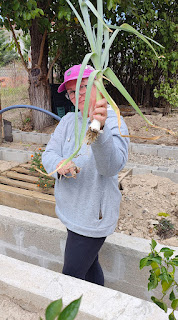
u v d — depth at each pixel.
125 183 3.55
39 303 1.59
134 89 9.29
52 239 2.52
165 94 7.88
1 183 3.48
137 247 2.23
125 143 1.58
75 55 9.27
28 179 3.46
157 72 8.71
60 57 9.46
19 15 5.85
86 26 1.12
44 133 6.74
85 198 1.68
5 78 12.49
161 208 3.09
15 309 1.64
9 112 9.38
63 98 8.18
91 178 1.66
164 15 7.50
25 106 3.56
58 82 10.09
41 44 6.89
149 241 2.31
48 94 7.43
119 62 9.36
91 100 1.38
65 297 1.54
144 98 9.16
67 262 1.77
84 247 1.72
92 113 1.23
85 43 9.26
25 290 1.61
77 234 1.73
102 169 1.44
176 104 7.75
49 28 6.52
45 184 3.11
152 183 3.54
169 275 1.31
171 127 6.96
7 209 2.81
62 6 5.49
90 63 9.36
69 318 0.54
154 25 7.38
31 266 1.79
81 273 1.78
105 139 1.30
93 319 1.44
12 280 1.67
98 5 1.13
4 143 6.18
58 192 1.78
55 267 2.59
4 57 15.02
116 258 2.29
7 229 2.72
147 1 7.31
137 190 3.39
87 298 1.53
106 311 1.45
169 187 3.51
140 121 7.42
